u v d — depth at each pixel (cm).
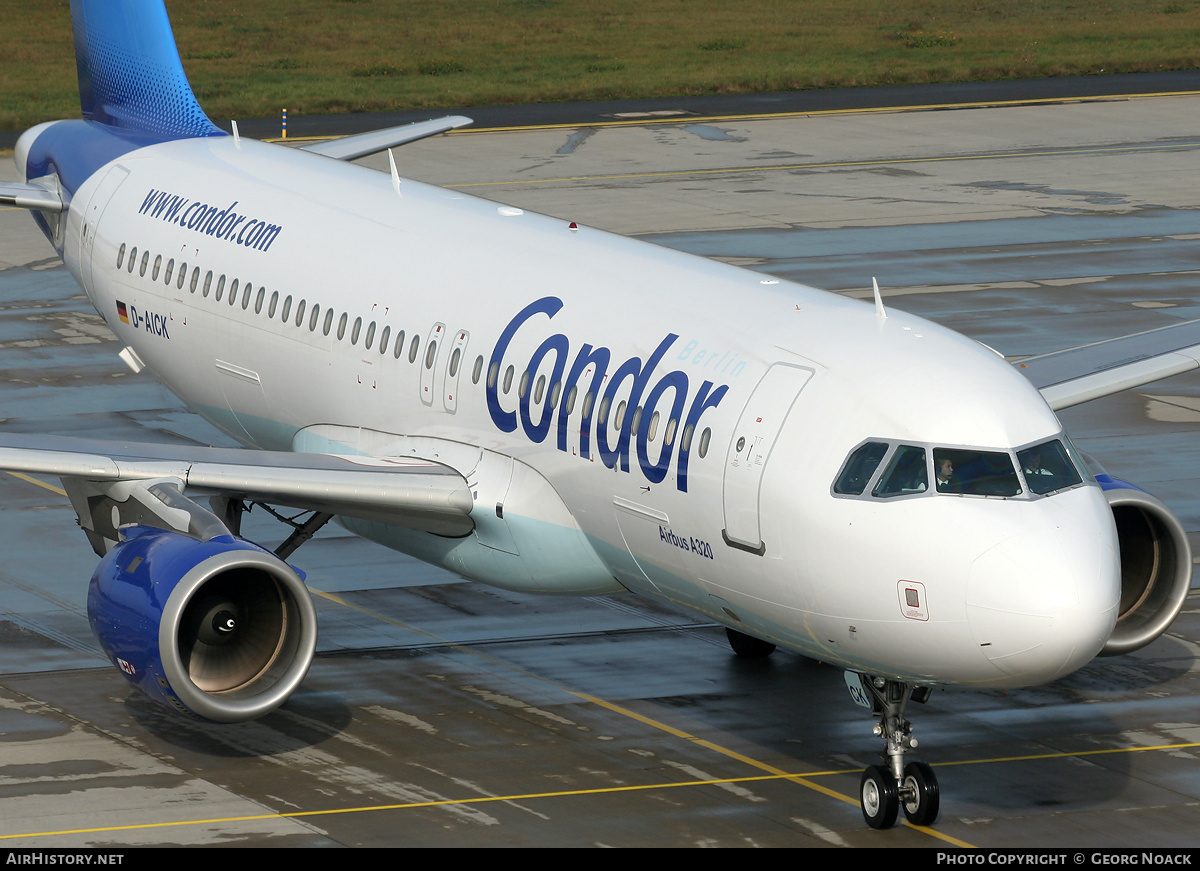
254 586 6669
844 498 5766
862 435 5838
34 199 10975
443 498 7225
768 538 5988
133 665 6394
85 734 6862
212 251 9425
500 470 7338
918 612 5562
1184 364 8300
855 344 6206
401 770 6525
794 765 6600
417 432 7900
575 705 7262
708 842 5856
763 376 6259
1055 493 5706
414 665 7750
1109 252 16912
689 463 6309
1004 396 5909
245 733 6906
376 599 8706
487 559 7512
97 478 6912
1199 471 10731
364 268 8456
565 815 6091
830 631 5900
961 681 5662
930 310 14488
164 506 6788
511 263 7869
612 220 18175
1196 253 16900
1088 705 7312
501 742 6825
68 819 6019
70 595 8638
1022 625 5388
